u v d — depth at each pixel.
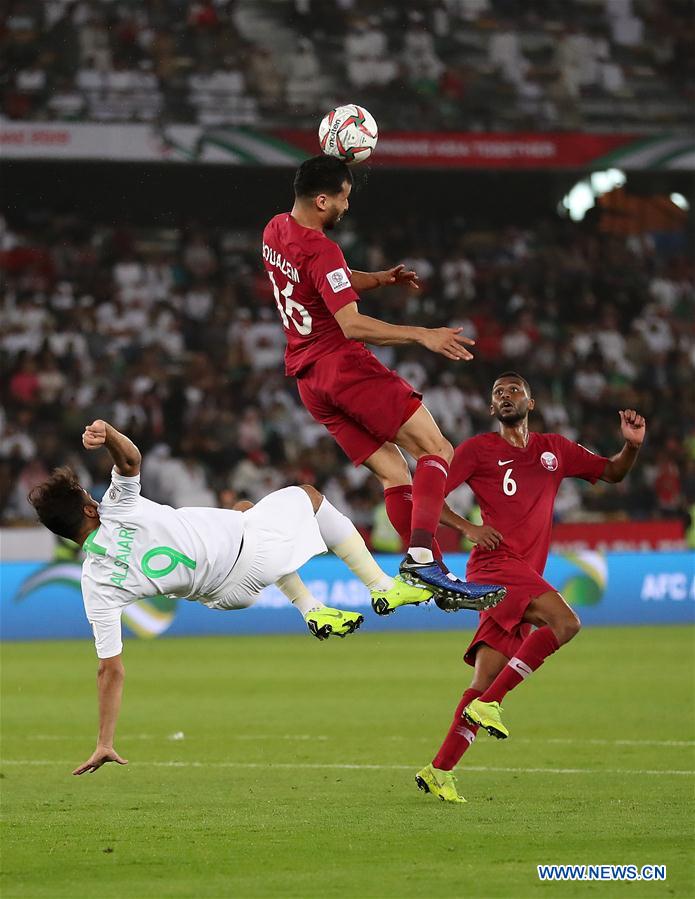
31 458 72.00
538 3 85.81
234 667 48.91
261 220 85.19
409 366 81.00
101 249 83.56
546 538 25.98
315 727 35.19
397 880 18.33
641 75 85.75
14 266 81.62
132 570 20.28
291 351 21.77
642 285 89.81
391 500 21.81
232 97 79.06
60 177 81.62
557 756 30.25
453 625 63.56
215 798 25.19
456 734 24.48
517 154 79.12
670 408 84.25
